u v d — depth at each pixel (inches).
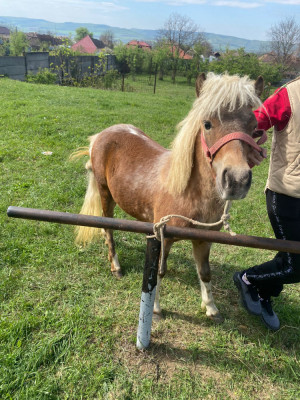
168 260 124.3
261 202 172.4
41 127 246.7
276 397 76.9
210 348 88.0
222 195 58.8
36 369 77.1
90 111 313.9
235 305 105.3
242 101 59.8
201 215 77.7
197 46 1462.8
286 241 62.7
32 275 107.1
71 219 66.4
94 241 128.3
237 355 87.0
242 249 133.6
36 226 132.0
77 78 745.0
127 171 97.3
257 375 81.6
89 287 105.7
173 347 87.7
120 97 447.2
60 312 94.0
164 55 1259.2
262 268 87.3
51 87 468.4
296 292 111.1
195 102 69.6
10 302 95.0
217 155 61.7
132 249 128.6
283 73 984.9
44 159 192.7
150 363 82.5
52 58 728.3
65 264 113.9
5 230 126.2
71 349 82.8
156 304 96.7
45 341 83.5
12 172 174.4
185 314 99.4
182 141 74.0
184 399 74.5
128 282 109.7
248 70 865.5
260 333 94.4
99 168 110.3
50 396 71.6
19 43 1524.4
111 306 98.5
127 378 77.8
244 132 60.0
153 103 429.4
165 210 82.9
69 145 217.8
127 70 1304.1
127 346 86.3
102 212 128.6
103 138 110.3
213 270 120.6
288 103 66.2
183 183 75.4
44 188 159.9
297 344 91.4
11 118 262.4
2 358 77.2
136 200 94.8
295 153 68.1
